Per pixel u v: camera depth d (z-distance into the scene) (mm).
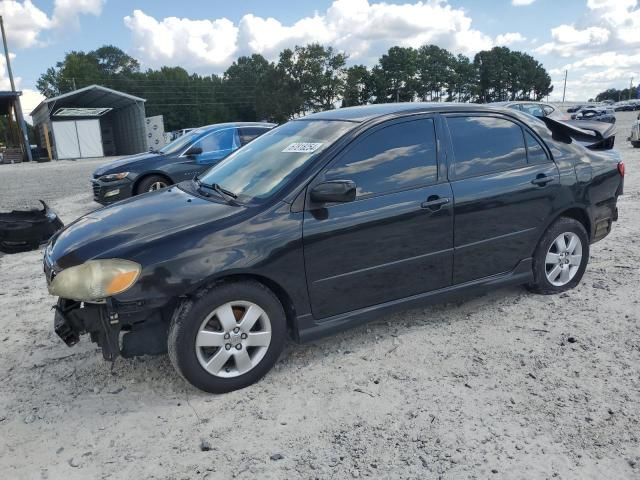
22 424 3041
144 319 3113
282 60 84938
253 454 2701
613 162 4809
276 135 4289
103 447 2809
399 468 2557
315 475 2531
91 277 2955
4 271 6230
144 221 3361
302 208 3359
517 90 113188
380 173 3641
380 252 3604
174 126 96500
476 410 2988
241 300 3207
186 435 2879
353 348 3797
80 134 39406
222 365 3229
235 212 3322
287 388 3307
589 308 4309
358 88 90250
